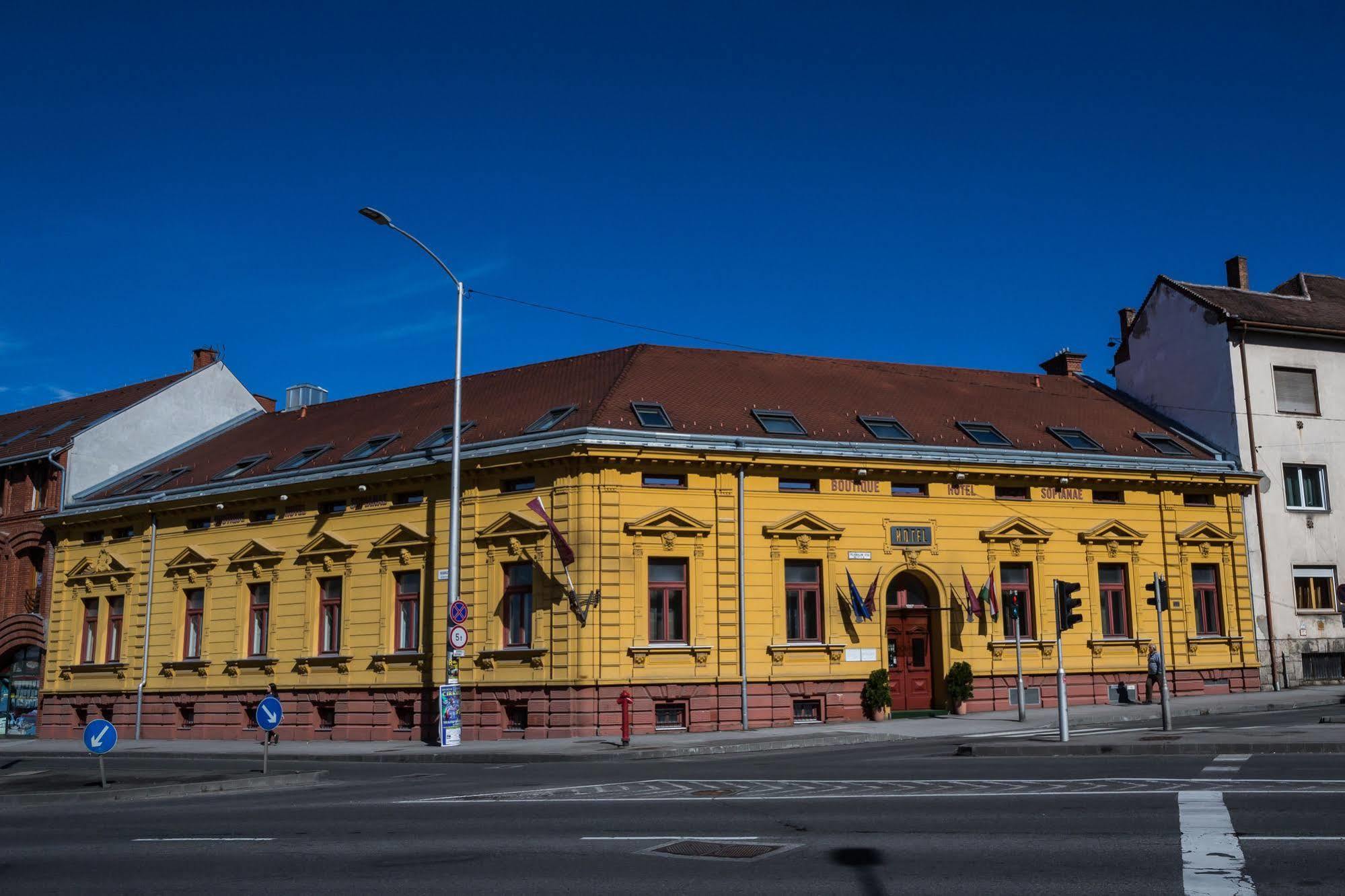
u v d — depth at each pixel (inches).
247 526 1314.0
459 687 1025.5
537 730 1059.9
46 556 1509.6
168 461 1582.2
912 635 1189.7
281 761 990.4
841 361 1432.1
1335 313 1503.4
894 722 1098.1
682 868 374.9
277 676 1249.4
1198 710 1072.8
